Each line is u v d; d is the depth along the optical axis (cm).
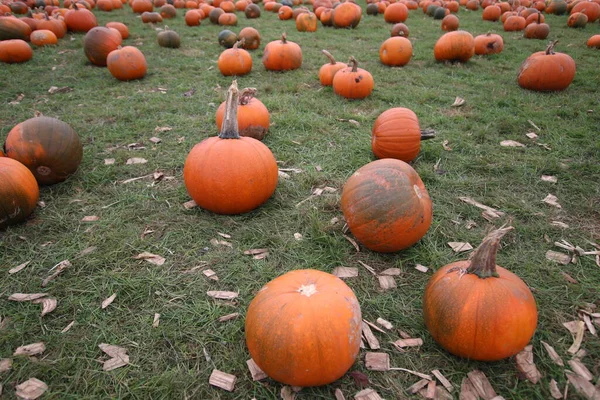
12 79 783
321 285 234
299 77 818
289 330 213
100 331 273
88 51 873
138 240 354
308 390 237
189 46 1085
